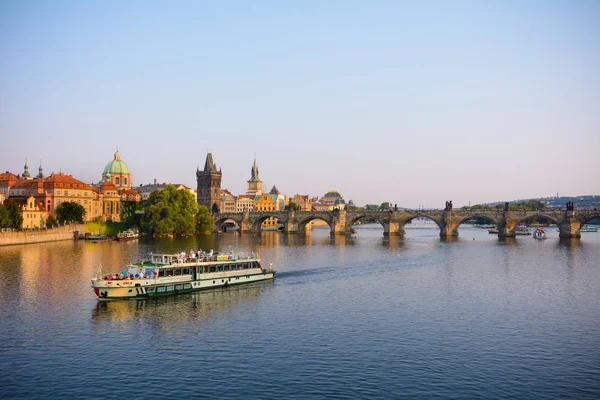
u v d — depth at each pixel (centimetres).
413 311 9506
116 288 9894
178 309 9462
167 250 19562
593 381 6341
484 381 6303
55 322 8562
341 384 6166
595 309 9731
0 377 6322
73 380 6241
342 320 8844
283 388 6041
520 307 9875
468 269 14838
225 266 11594
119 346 7431
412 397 5853
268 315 9119
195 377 6338
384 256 18325
